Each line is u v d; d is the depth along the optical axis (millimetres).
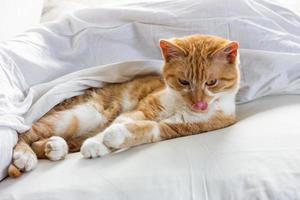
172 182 826
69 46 1301
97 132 1188
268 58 1179
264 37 1224
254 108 1179
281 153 871
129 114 1116
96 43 1292
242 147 905
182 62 1055
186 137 1028
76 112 1161
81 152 970
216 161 867
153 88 1218
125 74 1237
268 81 1187
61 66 1268
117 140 955
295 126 974
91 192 821
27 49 1222
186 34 1255
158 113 1118
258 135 949
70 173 884
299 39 1240
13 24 1435
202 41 1091
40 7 1762
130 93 1230
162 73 1187
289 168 833
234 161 862
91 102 1206
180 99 1091
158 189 815
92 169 890
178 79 1068
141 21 1281
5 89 1060
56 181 859
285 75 1184
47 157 983
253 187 805
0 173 899
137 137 983
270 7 1297
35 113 1087
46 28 1310
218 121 1075
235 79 1079
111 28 1285
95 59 1306
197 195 810
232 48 1025
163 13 1266
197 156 889
